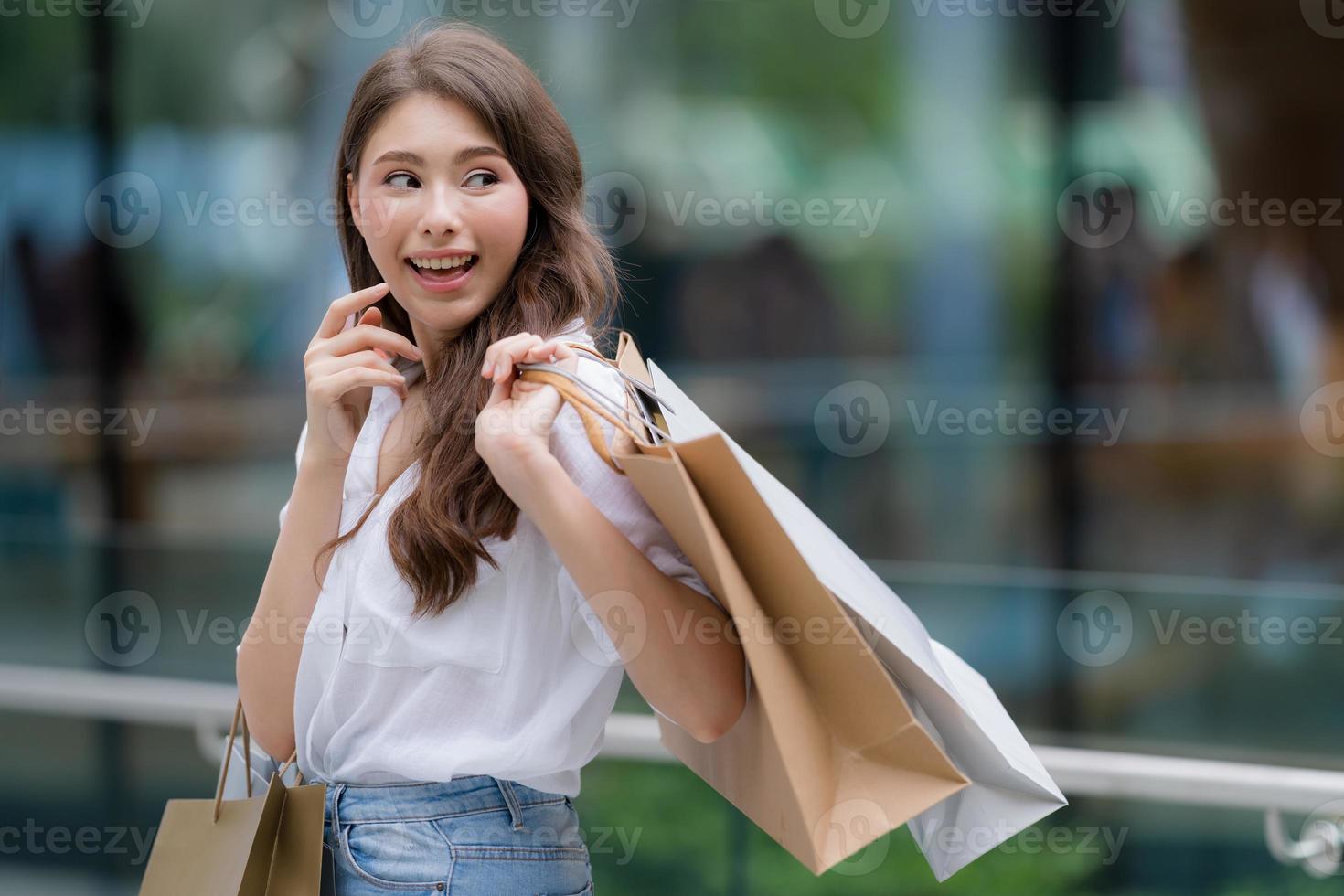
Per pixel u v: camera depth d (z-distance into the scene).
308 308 15.77
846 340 16.81
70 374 15.73
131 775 8.86
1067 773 7.36
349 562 4.66
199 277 15.78
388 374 4.68
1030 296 16.62
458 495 4.39
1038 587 8.14
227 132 15.59
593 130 15.98
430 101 4.52
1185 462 16.64
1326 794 6.89
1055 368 16.64
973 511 16.83
